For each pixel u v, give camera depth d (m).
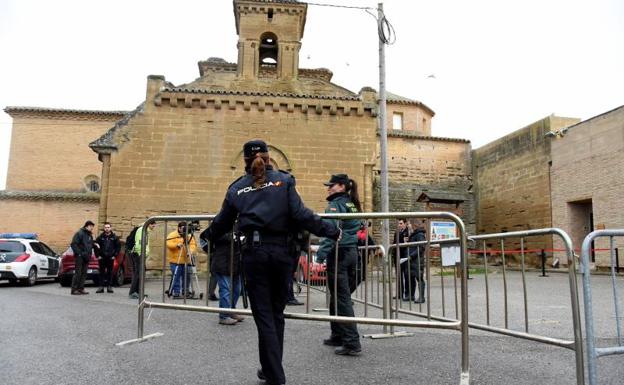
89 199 30.84
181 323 7.74
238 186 4.65
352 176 19.47
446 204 28.08
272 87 20.81
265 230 4.44
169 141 19.02
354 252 5.93
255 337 6.63
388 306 7.24
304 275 9.88
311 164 19.39
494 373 4.90
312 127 19.61
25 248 16.98
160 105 19.16
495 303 10.27
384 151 15.27
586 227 23.02
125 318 8.30
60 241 30.34
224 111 19.38
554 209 24.00
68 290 14.45
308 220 4.49
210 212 18.77
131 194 18.59
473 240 6.18
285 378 4.58
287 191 4.53
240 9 21.73
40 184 33.41
